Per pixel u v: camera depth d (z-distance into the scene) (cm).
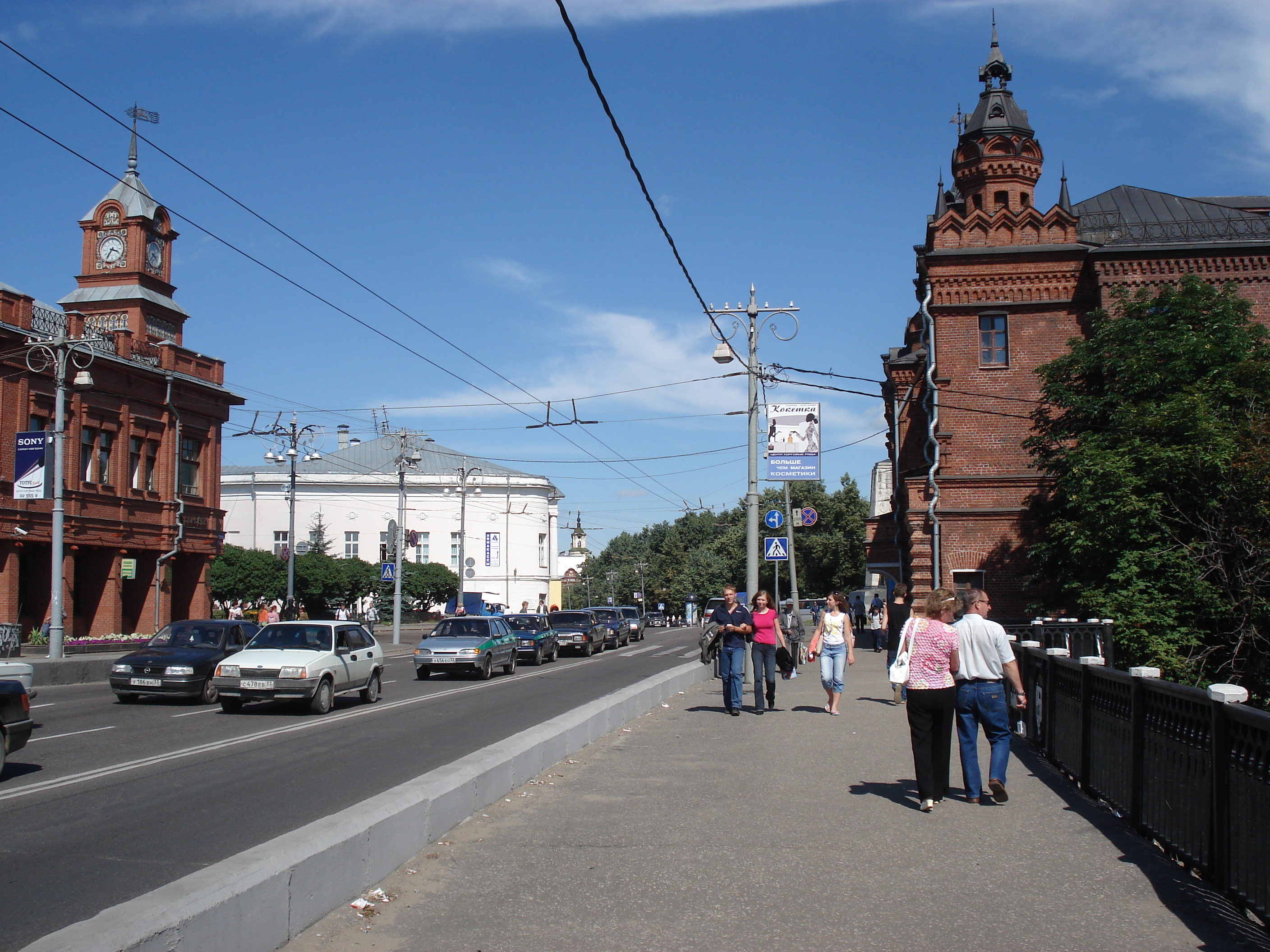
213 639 1967
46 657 2838
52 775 1077
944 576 2948
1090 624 1513
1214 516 2270
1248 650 2242
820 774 1063
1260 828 559
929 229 3198
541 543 8100
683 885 651
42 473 2591
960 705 926
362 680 1903
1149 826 762
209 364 4450
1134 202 3519
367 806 677
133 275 4428
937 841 770
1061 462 2505
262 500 7812
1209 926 572
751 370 2222
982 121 3400
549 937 553
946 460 2981
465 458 8425
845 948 536
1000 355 3011
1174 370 2419
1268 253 2894
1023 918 586
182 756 1219
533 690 2255
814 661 3098
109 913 432
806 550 7594
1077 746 1001
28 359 2745
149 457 4100
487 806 871
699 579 10294
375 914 586
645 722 1517
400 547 4678
